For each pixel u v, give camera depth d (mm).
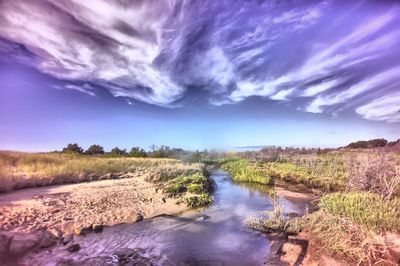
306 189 16094
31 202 9930
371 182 10938
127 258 6566
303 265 6254
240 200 13469
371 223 6961
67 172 16438
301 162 26266
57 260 6191
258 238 8133
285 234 8273
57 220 8328
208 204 12344
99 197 11555
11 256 6008
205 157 43188
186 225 9211
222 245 7594
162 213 10375
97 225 8336
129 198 11734
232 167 27234
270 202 12984
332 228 7301
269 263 6504
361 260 5875
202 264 6445
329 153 37562
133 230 8516
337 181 15688
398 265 5555
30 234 7012
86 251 6785
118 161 26953
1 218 7875
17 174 14203
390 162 11852
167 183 14953
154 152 41812
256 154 40656
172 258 6715
